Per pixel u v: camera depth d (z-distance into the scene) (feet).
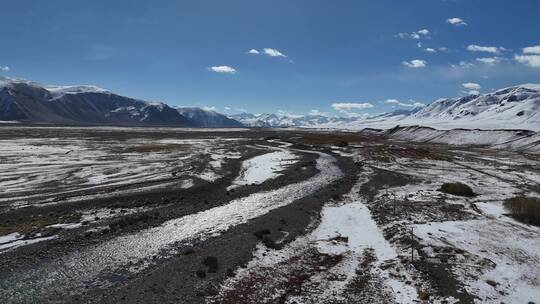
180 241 116.88
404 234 117.39
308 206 153.69
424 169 252.01
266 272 95.55
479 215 140.26
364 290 87.45
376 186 196.34
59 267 98.32
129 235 121.90
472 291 84.79
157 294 83.41
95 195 167.22
